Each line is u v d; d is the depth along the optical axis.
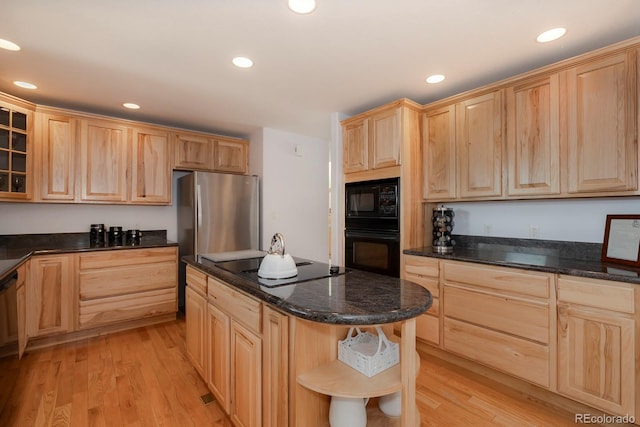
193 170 3.68
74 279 2.76
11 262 2.11
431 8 1.58
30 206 3.04
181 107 3.11
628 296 1.57
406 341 1.23
